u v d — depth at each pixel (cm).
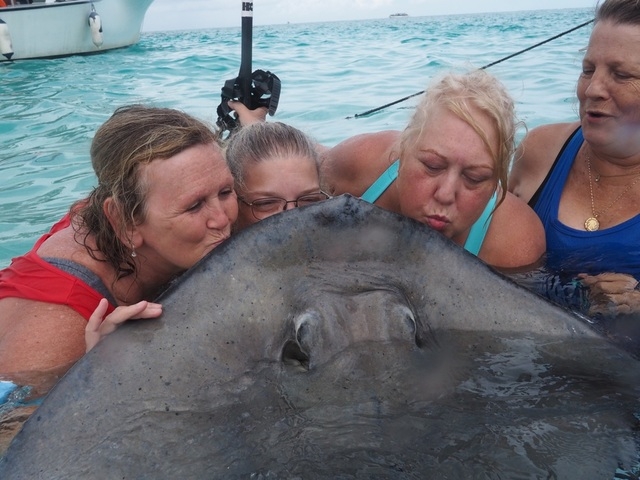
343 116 816
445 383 183
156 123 235
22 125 868
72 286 250
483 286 211
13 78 1327
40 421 170
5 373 235
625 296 301
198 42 2214
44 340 241
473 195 248
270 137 278
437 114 241
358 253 202
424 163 245
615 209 331
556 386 190
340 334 184
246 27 404
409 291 202
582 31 1989
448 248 210
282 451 161
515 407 179
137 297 268
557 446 167
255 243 198
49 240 275
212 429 169
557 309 216
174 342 187
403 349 186
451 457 159
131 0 1809
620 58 290
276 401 175
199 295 193
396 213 206
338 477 152
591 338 213
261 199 271
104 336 190
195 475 157
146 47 1947
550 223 346
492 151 239
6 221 520
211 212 235
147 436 168
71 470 161
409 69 1189
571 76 999
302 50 1712
